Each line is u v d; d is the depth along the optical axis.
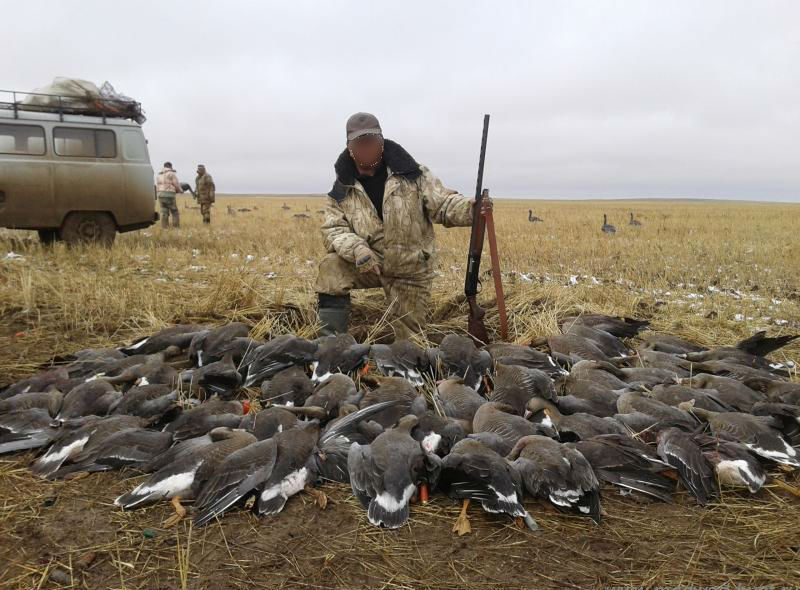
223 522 2.16
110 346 4.04
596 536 2.09
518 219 20.78
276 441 2.41
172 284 5.61
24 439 2.63
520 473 2.31
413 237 4.04
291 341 3.53
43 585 1.84
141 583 1.86
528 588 1.84
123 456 2.47
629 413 2.88
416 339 4.09
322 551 2.01
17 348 3.96
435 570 1.93
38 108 7.96
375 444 2.37
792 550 2.01
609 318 4.38
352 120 3.87
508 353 3.61
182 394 3.14
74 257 7.33
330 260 4.13
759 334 3.85
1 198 7.79
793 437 2.69
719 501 2.30
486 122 3.83
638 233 13.99
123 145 8.44
